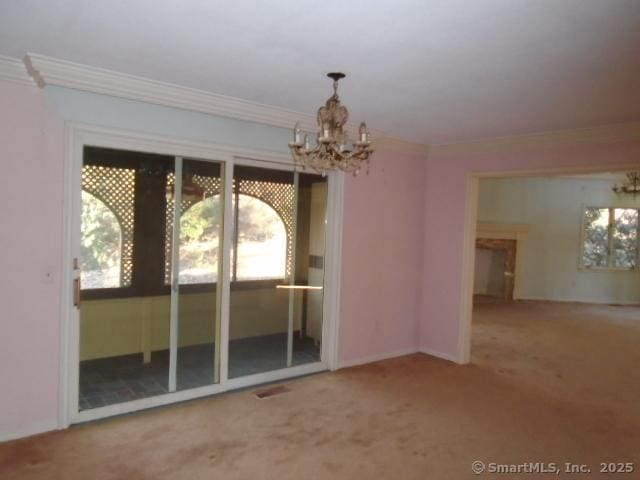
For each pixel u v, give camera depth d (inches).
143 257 141.6
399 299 205.5
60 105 120.4
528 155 179.0
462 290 198.8
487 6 74.9
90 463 109.8
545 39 87.7
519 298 368.2
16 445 116.3
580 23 80.3
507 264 367.6
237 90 131.6
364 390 163.8
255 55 102.5
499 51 94.3
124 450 116.4
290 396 156.0
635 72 103.8
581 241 368.8
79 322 129.0
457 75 110.1
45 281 121.1
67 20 87.3
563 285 370.9
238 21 85.0
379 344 199.3
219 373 156.3
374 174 190.9
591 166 162.2
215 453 116.6
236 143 151.6
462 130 171.0
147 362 145.4
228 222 153.2
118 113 128.9
